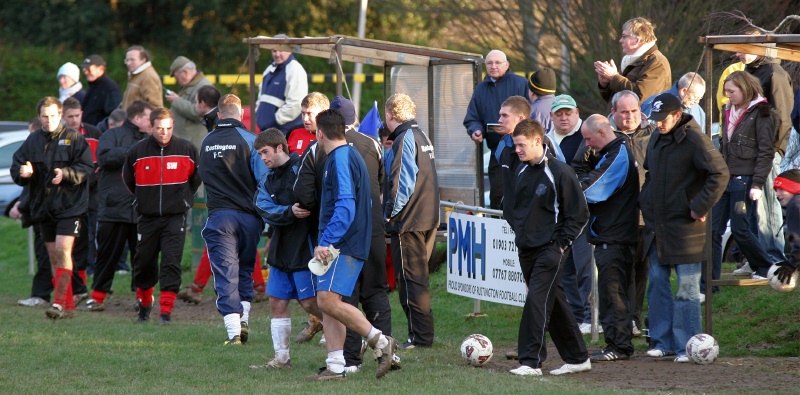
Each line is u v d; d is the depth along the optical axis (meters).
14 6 130.00
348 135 28.38
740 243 35.09
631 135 32.28
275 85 45.19
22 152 39.78
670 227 29.20
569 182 26.77
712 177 28.19
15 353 30.70
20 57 121.31
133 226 43.22
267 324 38.34
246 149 33.72
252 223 33.78
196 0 126.38
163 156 37.72
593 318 32.66
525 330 27.30
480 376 26.59
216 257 33.34
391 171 31.59
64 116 44.56
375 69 118.44
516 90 39.41
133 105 42.84
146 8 131.50
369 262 27.94
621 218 29.66
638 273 33.06
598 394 23.69
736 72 33.91
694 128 28.70
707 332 30.22
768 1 56.03
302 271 27.23
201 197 50.16
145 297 39.28
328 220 25.98
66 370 27.89
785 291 28.83
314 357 30.20
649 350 30.52
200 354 30.78
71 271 40.31
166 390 25.02
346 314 25.92
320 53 45.12
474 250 35.31
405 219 31.97
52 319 39.62
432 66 45.84
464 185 45.25
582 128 30.08
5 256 60.41
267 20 130.38
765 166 33.56
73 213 39.97
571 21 63.75
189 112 47.81
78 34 129.50
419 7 79.38
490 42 71.81
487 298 34.62
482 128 39.81
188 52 130.88
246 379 26.50
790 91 34.78
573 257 34.06
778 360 29.59
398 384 25.45
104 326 37.12
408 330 34.06
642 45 34.91
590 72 64.44
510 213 28.06
